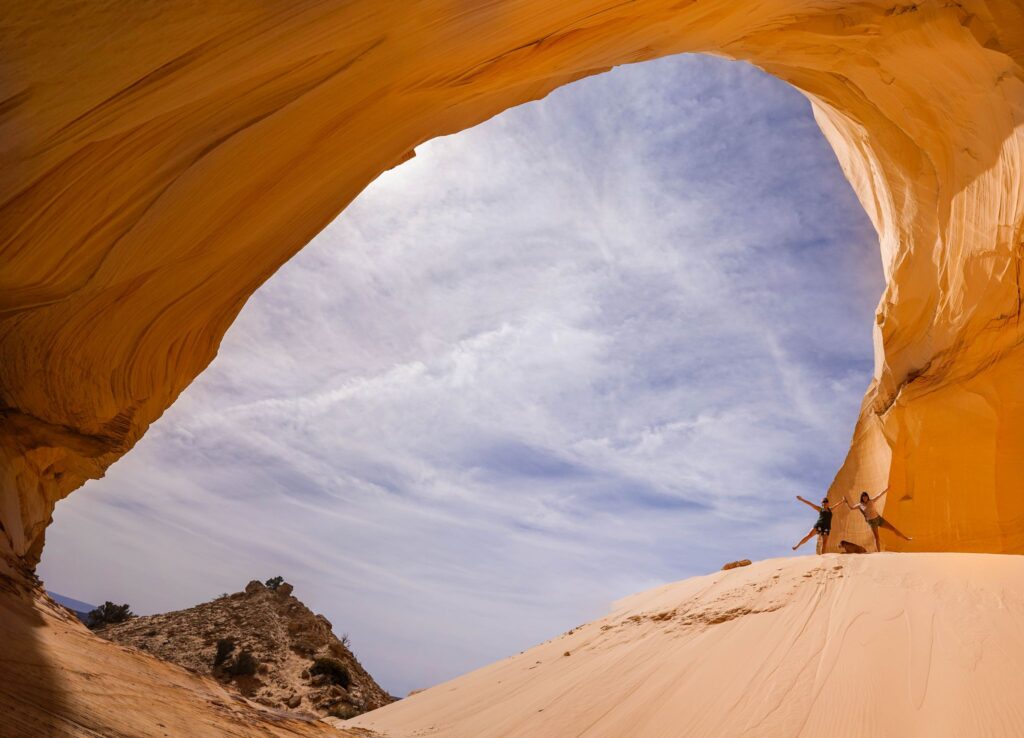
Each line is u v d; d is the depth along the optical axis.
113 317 6.99
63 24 3.06
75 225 5.15
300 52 4.83
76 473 7.60
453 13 5.76
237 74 4.50
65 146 4.04
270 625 31.09
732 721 6.73
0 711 2.50
